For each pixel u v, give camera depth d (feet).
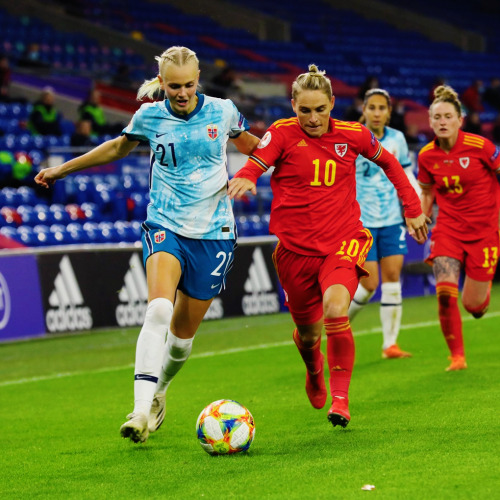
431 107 72.90
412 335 102.01
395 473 42.75
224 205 52.75
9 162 148.36
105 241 131.13
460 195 73.92
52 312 107.86
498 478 40.75
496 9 335.67
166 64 49.19
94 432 59.06
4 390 79.20
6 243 121.29
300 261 53.42
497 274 161.58
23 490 44.52
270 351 95.40
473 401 61.11
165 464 48.14
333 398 51.34
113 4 252.01
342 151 52.90
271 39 276.41
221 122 51.55
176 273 50.96
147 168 155.43
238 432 48.80
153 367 49.11
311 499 39.14
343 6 309.63
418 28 310.04
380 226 83.71
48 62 207.72
